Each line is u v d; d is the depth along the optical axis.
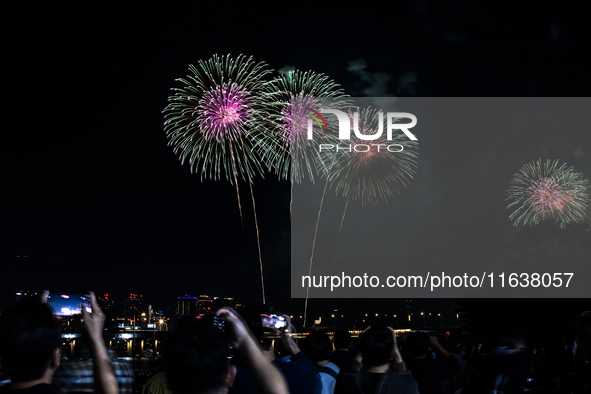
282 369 4.89
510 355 9.32
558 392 14.24
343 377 5.50
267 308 5.23
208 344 2.60
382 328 5.42
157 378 4.89
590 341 7.12
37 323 2.90
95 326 3.41
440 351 7.38
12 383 2.89
